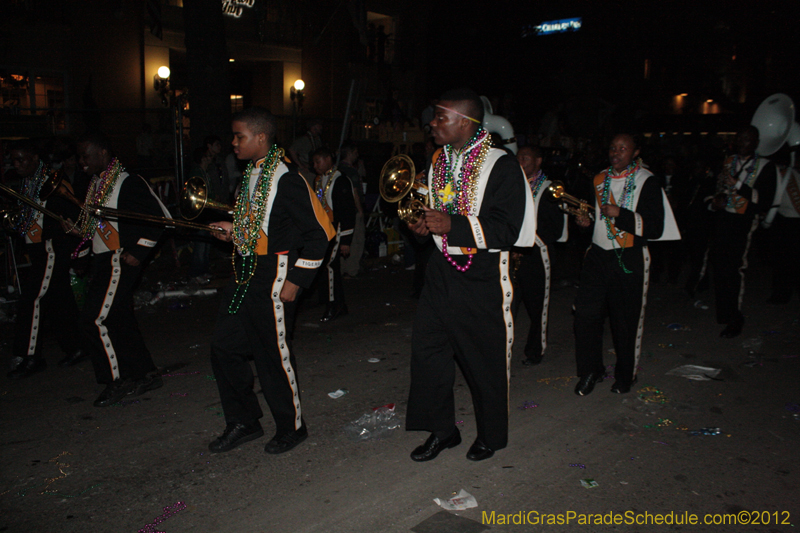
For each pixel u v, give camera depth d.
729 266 6.05
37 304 4.84
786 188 7.12
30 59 13.82
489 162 3.29
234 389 3.72
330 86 19.30
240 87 19.39
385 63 21.14
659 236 4.29
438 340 3.53
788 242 7.26
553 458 3.69
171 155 11.44
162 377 4.91
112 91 15.02
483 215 3.30
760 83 23.80
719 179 6.12
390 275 9.02
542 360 5.46
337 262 6.56
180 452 3.72
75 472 3.49
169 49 16.31
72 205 4.76
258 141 3.42
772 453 3.77
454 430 3.76
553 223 4.93
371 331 6.27
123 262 4.24
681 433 4.03
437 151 3.58
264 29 17.30
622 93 21.64
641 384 4.89
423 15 22.27
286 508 3.17
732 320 6.15
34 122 11.53
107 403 4.35
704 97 24.14
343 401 4.54
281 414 3.70
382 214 9.95
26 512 3.11
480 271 3.33
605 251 4.44
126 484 3.37
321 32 18.20
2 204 6.04
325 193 6.47
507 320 3.43
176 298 7.37
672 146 17.06
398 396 4.64
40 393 4.57
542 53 22.61
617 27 21.53
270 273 3.44
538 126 19.41
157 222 3.88
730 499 3.27
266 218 3.39
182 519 3.06
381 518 3.09
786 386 4.86
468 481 3.43
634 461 3.66
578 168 8.99
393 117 17.52
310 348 5.73
